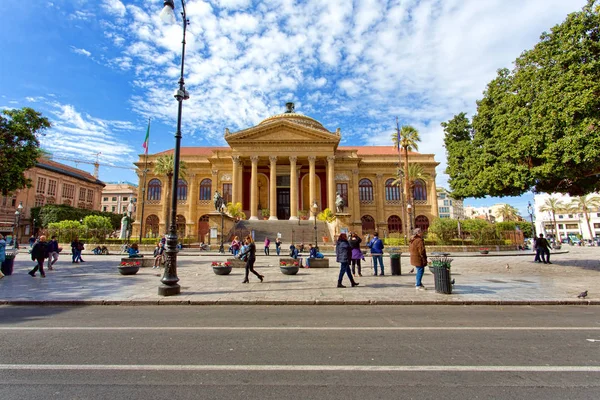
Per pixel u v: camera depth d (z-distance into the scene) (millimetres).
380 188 49812
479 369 4062
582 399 3287
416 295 9039
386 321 6531
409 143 36469
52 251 16484
